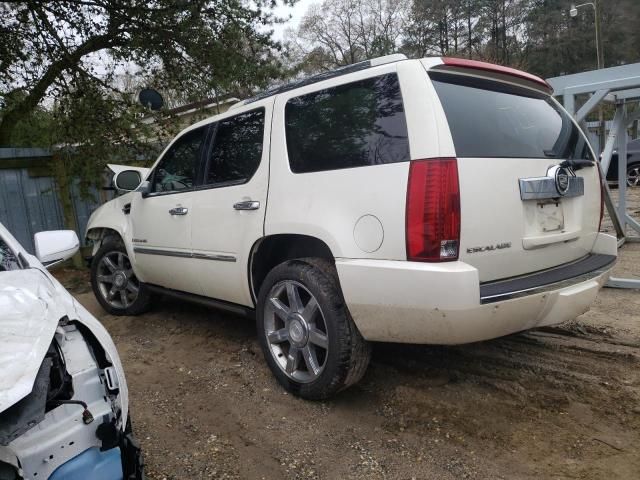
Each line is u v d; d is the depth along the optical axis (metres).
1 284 2.07
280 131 3.31
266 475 2.48
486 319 2.46
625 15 49.00
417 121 2.55
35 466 1.56
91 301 6.05
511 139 2.86
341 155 2.91
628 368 3.38
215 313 5.15
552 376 3.31
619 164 7.13
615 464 2.42
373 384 3.34
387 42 34.12
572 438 2.64
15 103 8.70
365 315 2.71
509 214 2.66
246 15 8.66
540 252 2.87
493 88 3.00
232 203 3.59
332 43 43.41
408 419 2.91
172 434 2.89
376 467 2.50
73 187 8.24
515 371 3.40
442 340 2.53
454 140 2.54
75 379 1.76
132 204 4.85
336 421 2.94
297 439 2.78
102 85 8.31
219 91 9.16
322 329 3.07
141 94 8.08
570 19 49.31
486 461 2.50
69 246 2.94
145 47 8.42
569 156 3.23
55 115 8.05
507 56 45.69
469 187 2.50
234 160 3.71
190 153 4.23
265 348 3.37
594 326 4.16
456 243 2.45
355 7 43.69
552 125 3.30
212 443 2.78
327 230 2.86
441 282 2.38
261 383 3.47
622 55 47.62
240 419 3.02
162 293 4.71
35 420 1.53
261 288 3.37
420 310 2.47
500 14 49.94
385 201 2.60
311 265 3.06
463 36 49.34
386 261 2.59
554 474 2.38
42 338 1.69
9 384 1.47
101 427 1.72
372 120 2.79
